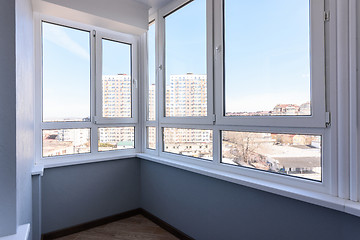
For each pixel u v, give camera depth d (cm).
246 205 164
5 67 101
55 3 194
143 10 251
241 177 167
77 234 230
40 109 222
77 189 238
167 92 251
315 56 132
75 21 237
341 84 121
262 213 154
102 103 260
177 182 227
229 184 175
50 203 221
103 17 222
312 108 134
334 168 125
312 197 124
